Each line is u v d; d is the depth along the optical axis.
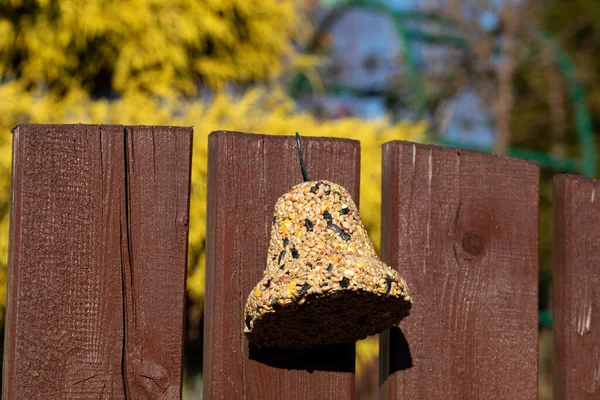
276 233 1.14
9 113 1.68
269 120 1.89
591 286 1.25
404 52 3.65
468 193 1.21
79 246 1.13
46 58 1.92
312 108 4.80
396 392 1.18
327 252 1.11
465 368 1.20
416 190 1.20
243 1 2.16
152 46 2.01
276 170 1.17
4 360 1.13
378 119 2.06
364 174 1.89
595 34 4.89
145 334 1.14
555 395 1.25
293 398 1.16
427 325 1.20
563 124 4.56
